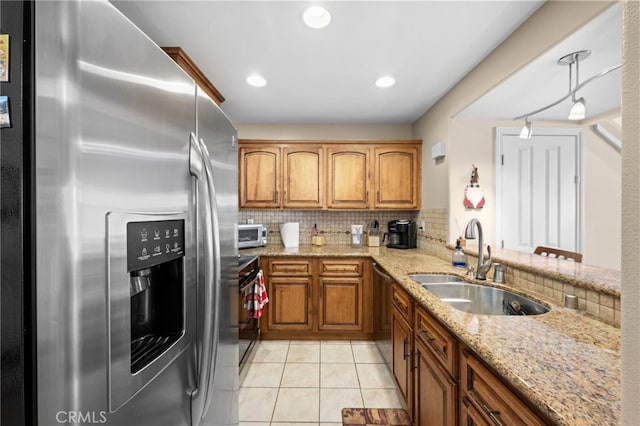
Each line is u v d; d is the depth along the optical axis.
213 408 1.10
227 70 2.14
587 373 0.78
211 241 0.91
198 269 0.91
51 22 0.50
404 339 1.79
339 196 3.26
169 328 0.84
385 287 2.35
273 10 1.50
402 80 2.31
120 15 0.62
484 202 2.53
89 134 0.54
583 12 1.26
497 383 0.89
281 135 3.53
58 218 0.50
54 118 0.50
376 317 2.74
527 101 2.13
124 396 0.61
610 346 0.94
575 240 2.63
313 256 2.97
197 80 2.04
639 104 0.42
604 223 2.68
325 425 1.78
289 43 1.79
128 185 0.63
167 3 1.45
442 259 2.62
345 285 2.98
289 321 2.98
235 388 1.40
